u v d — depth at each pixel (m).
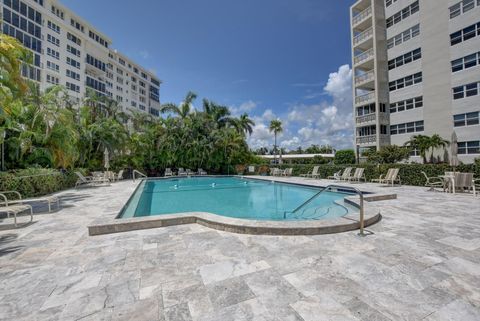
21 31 30.97
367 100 27.16
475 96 19.36
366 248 3.88
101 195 10.76
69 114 14.95
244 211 8.84
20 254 3.79
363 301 2.41
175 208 9.44
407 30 24.33
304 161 51.31
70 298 2.53
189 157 24.30
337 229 4.70
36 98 14.09
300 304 2.37
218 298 2.50
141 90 60.78
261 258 3.53
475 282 2.78
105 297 2.54
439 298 2.46
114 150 21.53
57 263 3.43
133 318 2.19
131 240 4.40
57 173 12.55
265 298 2.49
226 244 4.13
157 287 2.74
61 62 36.72
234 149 25.88
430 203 7.70
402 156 21.11
